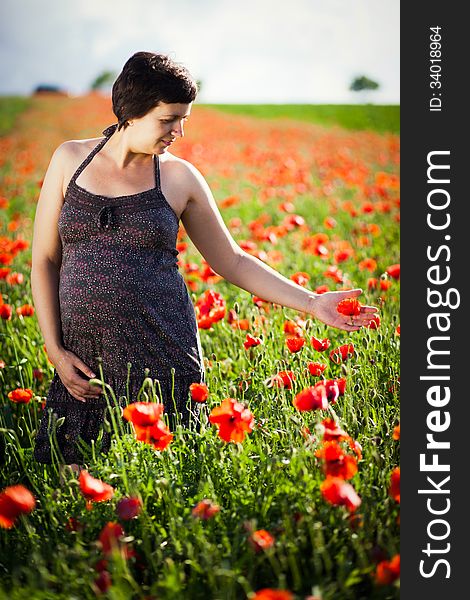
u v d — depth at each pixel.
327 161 14.91
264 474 2.62
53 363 3.10
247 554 2.21
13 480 3.02
